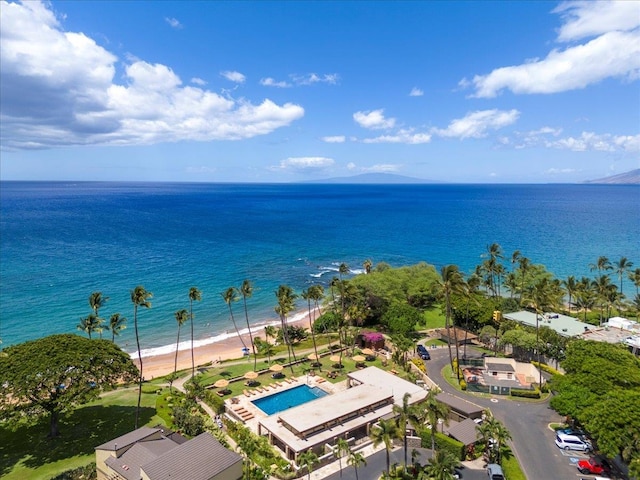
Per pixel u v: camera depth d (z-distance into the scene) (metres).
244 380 73.50
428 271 120.62
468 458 50.09
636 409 44.69
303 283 141.62
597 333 82.44
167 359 87.06
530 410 61.94
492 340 88.94
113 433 56.09
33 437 55.12
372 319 104.50
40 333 93.31
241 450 50.88
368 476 46.59
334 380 73.38
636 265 162.62
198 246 197.25
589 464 47.25
